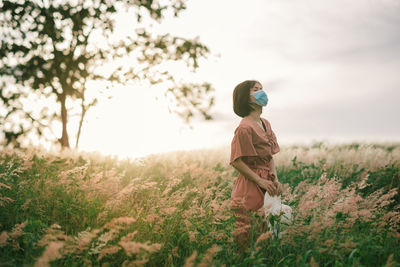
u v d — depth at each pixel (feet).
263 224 12.18
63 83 49.49
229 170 26.08
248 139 12.53
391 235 12.00
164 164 24.77
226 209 12.58
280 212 11.57
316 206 12.06
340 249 11.03
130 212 12.60
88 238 9.47
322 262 11.27
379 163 26.14
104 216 11.83
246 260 9.79
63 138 50.29
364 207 14.21
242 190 12.75
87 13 49.49
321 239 11.03
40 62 49.57
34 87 50.47
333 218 12.04
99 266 10.29
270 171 13.24
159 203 13.48
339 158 29.25
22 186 13.80
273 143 13.65
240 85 13.37
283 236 11.43
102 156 26.71
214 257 10.89
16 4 46.83
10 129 49.19
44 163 17.62
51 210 12.82
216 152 34.12
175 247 10.96
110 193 13.47
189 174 22.22
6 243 10.17
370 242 11.27
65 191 13.73
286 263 10.52
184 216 13.00
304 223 11.71
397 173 23.32
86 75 50.80
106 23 50.88
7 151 23.21
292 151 34.17
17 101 50.65
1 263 9.63
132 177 21.49
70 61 49.93
